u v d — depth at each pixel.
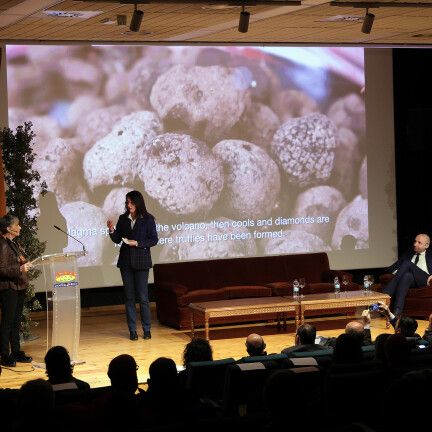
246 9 9.04
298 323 10.48
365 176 14.02
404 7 9.09
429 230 14.22
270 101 13.46
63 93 12.41
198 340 6.15
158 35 10.92
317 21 9.98
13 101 12.16
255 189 13.40
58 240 12.45
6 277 9.15
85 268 12.62
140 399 4.79
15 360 9.37
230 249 13.29
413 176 14.23
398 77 14.14
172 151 12.97
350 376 5.19
